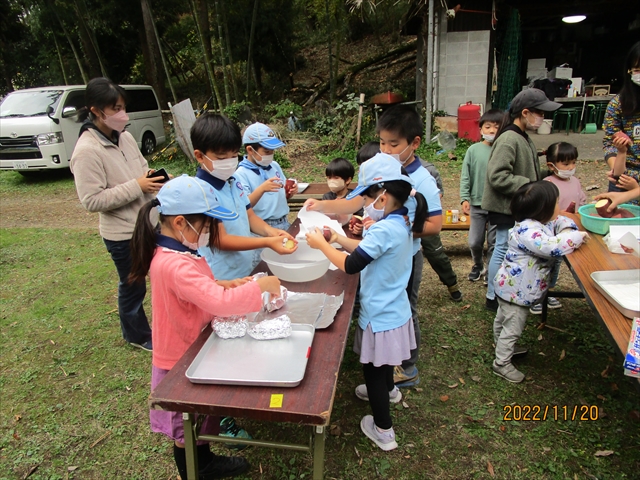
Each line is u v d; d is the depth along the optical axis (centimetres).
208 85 1434
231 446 211
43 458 215
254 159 256
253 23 1057
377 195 177
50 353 301
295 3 1223
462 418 227
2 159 808
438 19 858
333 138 893
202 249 196
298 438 220
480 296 346
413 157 216
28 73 1558
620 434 211
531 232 226
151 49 1302
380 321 185
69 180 860
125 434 229
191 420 147
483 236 353
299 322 161
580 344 281
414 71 1247
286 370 138
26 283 415
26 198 761
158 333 160
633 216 255
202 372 137
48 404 253
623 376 251
